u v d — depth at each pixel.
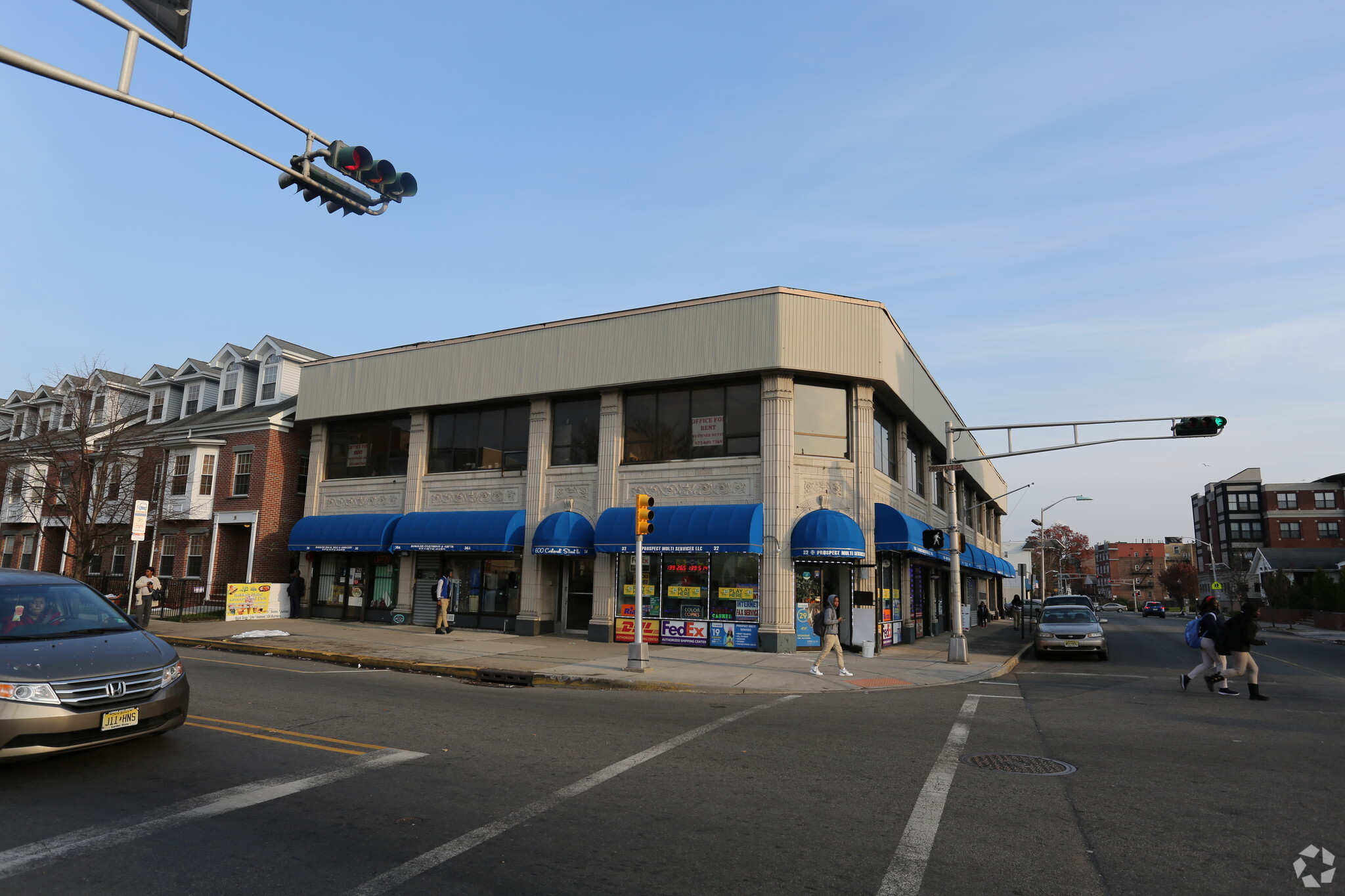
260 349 32.88
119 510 28.61
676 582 21.47
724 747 8.77
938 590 32.53
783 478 20.73
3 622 7.42
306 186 8.87
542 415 24.34
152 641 7.84
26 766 7.13
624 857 5.25
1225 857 5.43
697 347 21.88
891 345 22.84
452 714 10.43
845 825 6.01
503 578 24.52
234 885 4.64
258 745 8.15
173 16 7.03
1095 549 147.62
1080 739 9.48
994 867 5.18
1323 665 22.33
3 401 44.16
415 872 4.89
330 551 27.16
